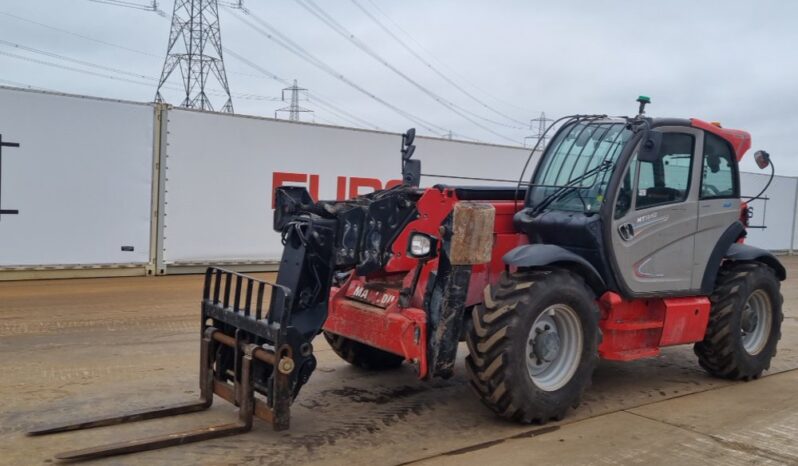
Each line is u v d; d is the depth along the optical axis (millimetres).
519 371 4500
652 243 5316
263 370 4434
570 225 5039
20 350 6199
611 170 5105
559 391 4766
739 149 6074
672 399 5539
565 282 4727
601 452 4305
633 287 5207
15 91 9391
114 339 6738
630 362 6777
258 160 11531
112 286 9688
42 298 8625
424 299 4625
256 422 4582
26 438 4148
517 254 4707
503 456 4180
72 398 4926
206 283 4754
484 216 4457
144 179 10531
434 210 4965
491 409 4691
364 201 5031
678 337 5617
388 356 6023
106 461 3869
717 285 6023
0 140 9359
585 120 5746
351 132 12469
